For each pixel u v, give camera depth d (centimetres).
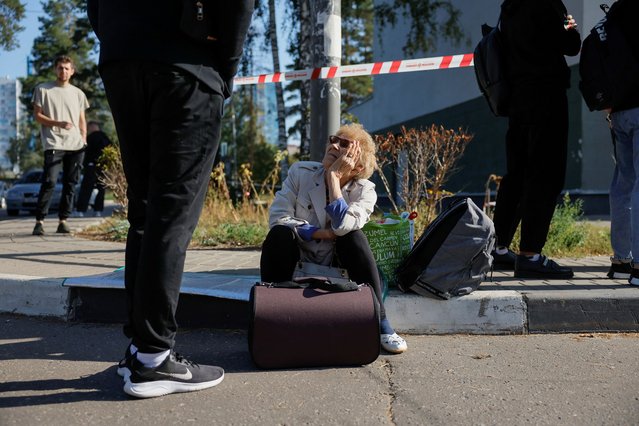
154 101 247
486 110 1543
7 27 2519
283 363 290
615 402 249
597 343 338
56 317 385
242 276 414
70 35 4369
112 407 244
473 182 1608
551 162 428
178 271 251
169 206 248
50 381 274
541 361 305
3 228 836
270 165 2603
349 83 3803
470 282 361
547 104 426
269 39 1833
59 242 663
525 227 432
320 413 238
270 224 348
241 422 229
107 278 385
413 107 1939
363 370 293
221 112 261
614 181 435
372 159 349
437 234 358
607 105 409
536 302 361
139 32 242
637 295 365
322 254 341
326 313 289
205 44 250
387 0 1817
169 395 257
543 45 425
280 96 1667
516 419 232
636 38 397
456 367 297
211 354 319
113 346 330
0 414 236
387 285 368
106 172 826
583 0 1139
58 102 733
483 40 471
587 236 641
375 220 393
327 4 522
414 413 238
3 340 341
